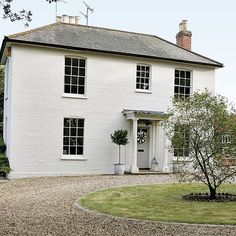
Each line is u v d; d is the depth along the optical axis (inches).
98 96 824.3
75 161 797.9
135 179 709.3
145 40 965.2
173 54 915.4
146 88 880.3
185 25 1057.5
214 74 950.4
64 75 798.5
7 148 804.6
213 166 475.2
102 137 823.1
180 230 316.2
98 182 655.1
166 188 578.2
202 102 481.4
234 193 538.9
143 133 868.6
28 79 764.6
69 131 800.9
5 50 826.8
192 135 478.3
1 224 334.0
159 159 868.0
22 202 454.3
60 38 815.7
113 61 842.2
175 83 910.4
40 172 767.7
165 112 885.2
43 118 773.9
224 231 312.0
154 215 377.4
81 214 382.3
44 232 305.1
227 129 468.8
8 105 813.9
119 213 387.5
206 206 427.5
